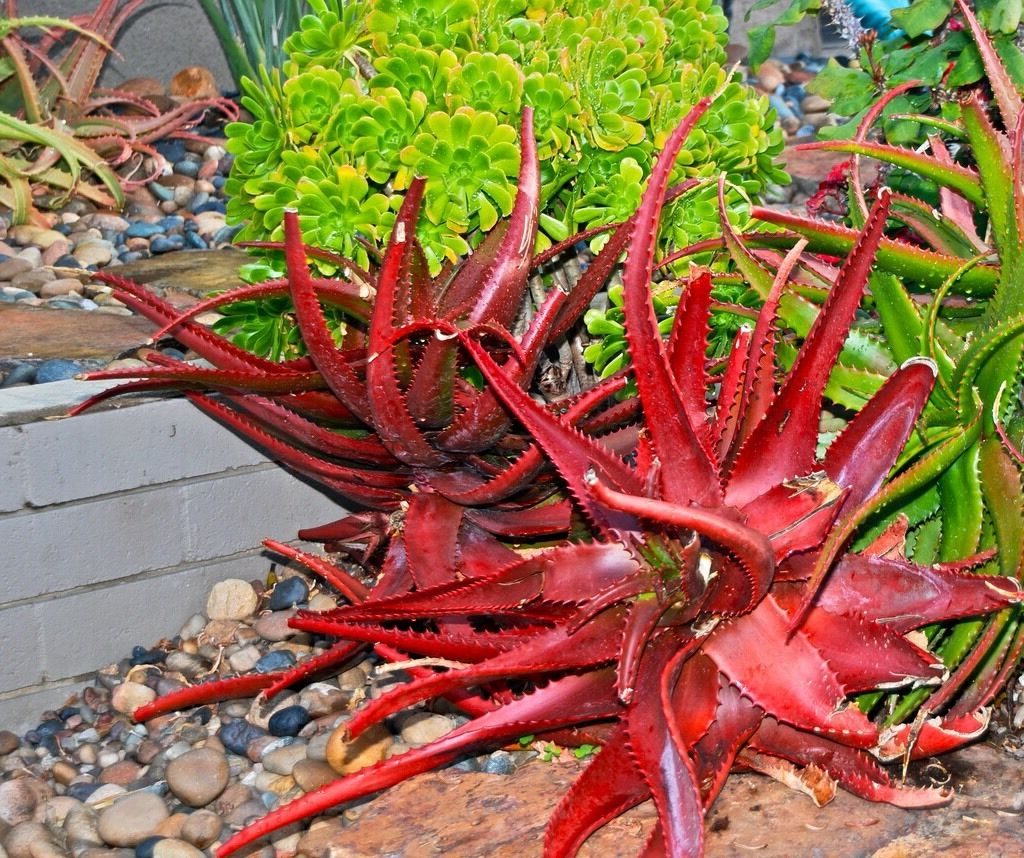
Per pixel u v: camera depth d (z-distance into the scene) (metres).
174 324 1.89
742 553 1.64
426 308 1.97
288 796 1.96
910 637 1.83
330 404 2.01
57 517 2.08
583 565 1.77
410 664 1.73
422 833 1.78
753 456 1.79
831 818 1.74
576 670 1.78
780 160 3.78
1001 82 1.86
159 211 3.41
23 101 3.53
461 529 1.97
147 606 2.17
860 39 2.25
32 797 1.98
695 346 1.79
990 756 1.83
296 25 3.78
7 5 3.43
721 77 2.18
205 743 2.05
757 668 1.73
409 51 2.03
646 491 1.76
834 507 1.74
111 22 3.99
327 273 2.03
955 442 1.74
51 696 2.12
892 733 1.75
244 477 2.21
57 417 2.05
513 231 1.94
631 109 2.07
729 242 1.92
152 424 2.11
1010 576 1.80
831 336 1.76
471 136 1.98
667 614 1.73
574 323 2.15
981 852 1.68
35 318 2.62
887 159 1.90
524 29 2.12
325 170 2.05
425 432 1.96
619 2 2.21
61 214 3.32
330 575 1.96
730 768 1.76
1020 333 1.75
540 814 1.79
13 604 2.07
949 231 1.96
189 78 4.13
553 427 1.76
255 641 2.20
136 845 1.89
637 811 1.78
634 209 2.06
